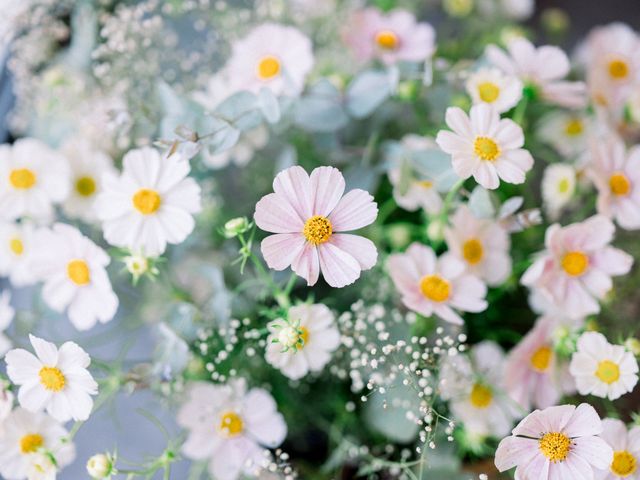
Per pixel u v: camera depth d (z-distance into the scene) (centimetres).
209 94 64
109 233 55
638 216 59
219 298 59
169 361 57
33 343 51
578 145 70
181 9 69
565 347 57
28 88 69
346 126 68
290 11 73
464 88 64
